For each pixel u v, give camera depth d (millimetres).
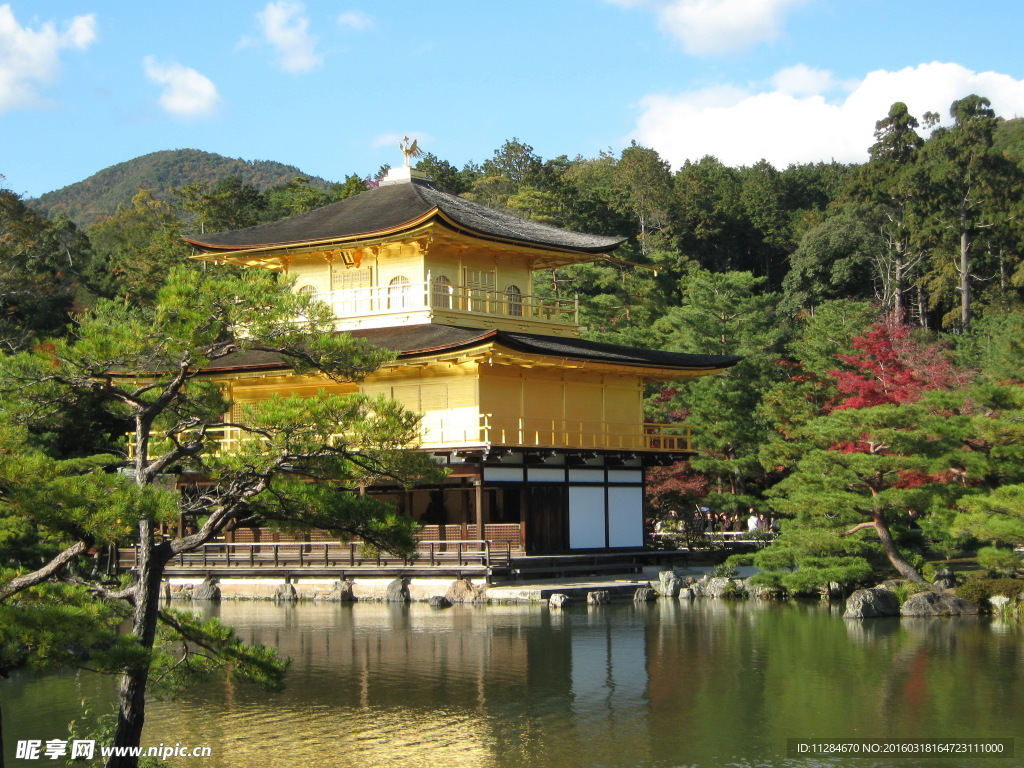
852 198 117312
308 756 24781
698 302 76812
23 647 20125
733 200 136500
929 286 105875
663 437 58969
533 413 53750
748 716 27672
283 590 50969
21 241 82500
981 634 37969
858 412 44125
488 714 28062
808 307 112438
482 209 62562
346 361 22656
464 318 55188
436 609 46000
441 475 23578
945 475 46875
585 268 95062
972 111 108375
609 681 31469
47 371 21688
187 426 24500
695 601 48000
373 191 62781
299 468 22750
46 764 24484
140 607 21344
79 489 19672
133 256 98812
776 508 48031
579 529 54875
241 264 59125
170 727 27203
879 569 50062
